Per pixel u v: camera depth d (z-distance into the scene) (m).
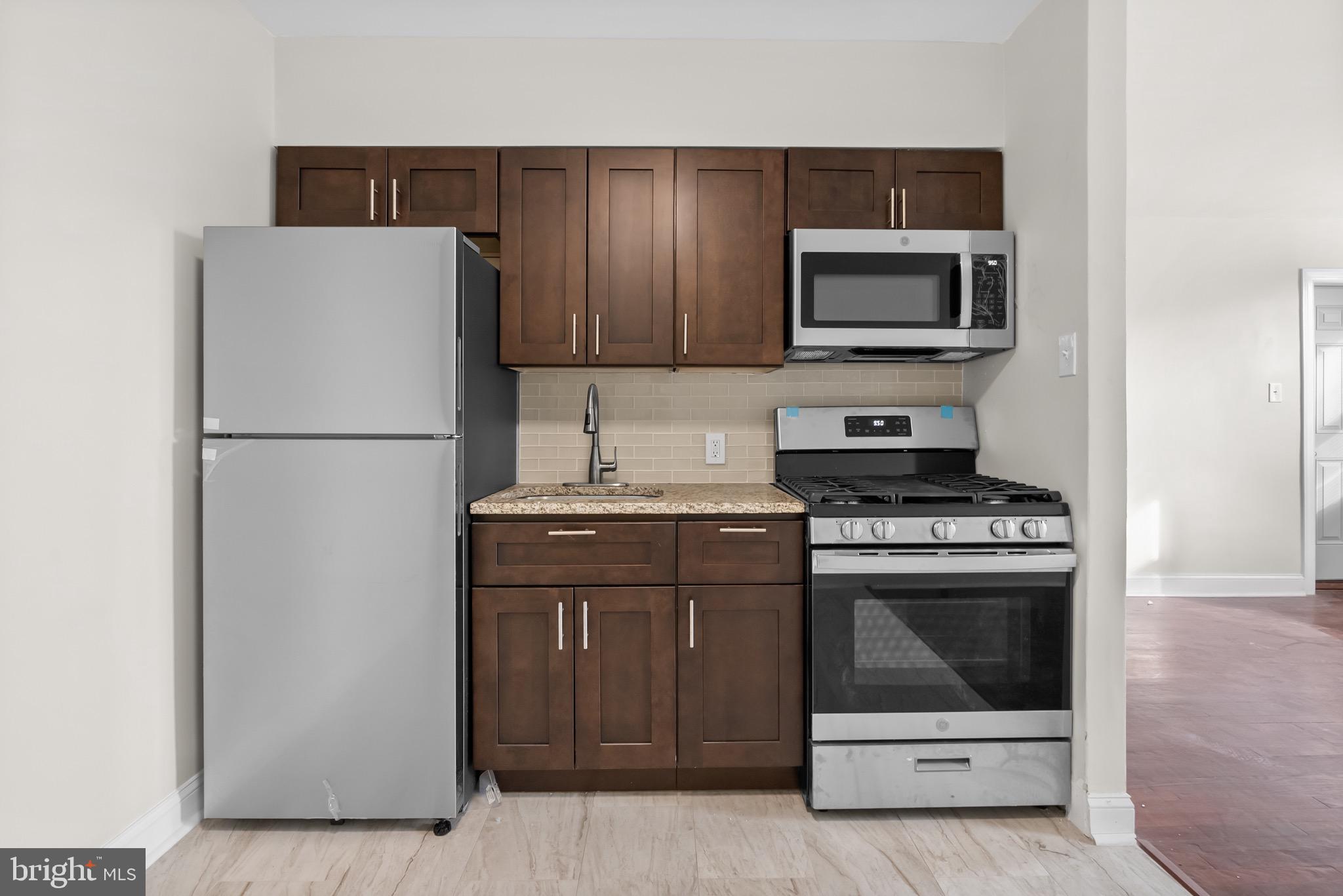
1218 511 4.65
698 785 2.24
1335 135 3.33
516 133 2.47
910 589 2.06
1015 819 2.09
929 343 2.37
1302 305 4.60
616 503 2.13
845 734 2.07
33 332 1.53
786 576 2.15
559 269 2.41
